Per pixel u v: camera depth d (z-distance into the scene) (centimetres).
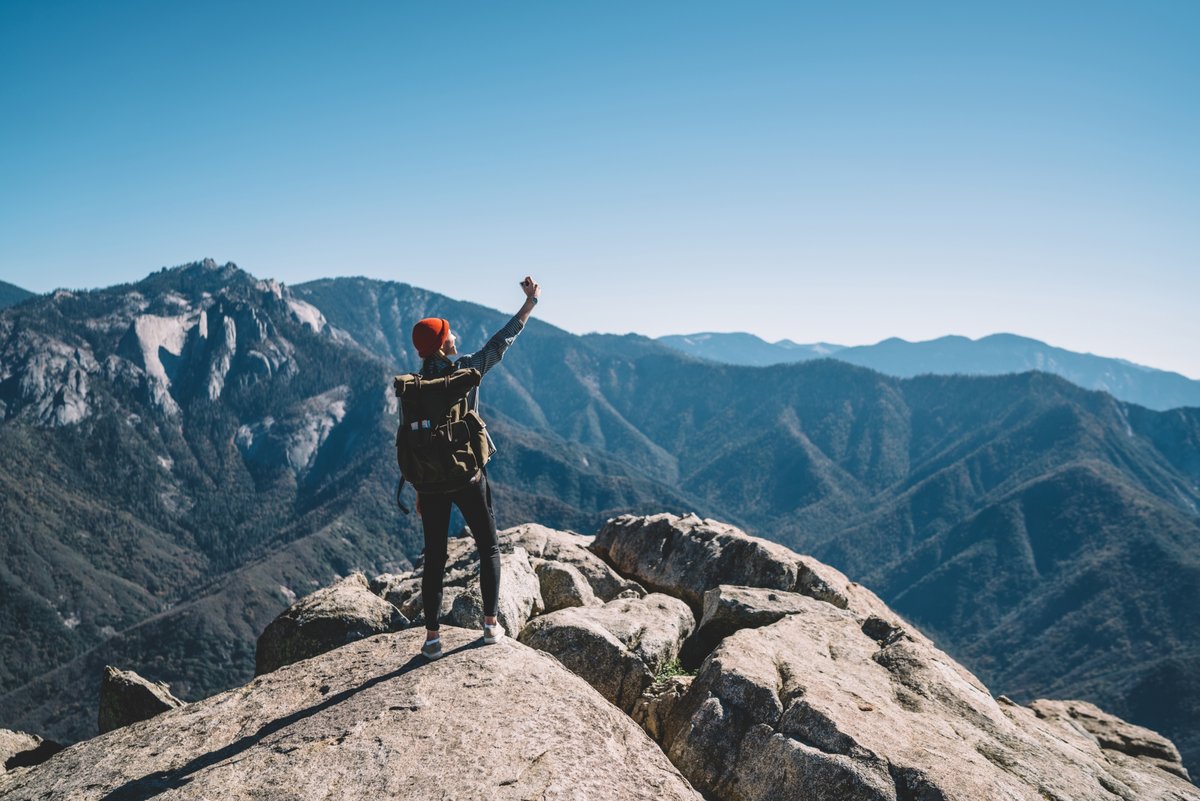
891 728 418
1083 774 432
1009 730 456
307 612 570
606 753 324
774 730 422
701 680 477
